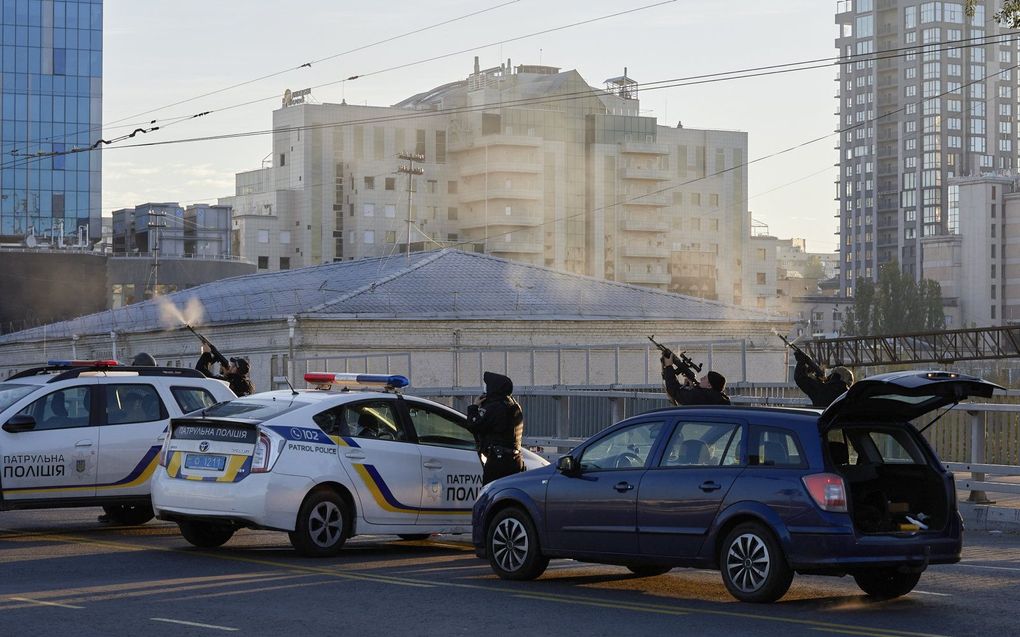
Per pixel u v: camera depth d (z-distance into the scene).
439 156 158.25
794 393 33.19
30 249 118.00
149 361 22.03
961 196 187.25
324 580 13.69
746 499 12.19
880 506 12.20
